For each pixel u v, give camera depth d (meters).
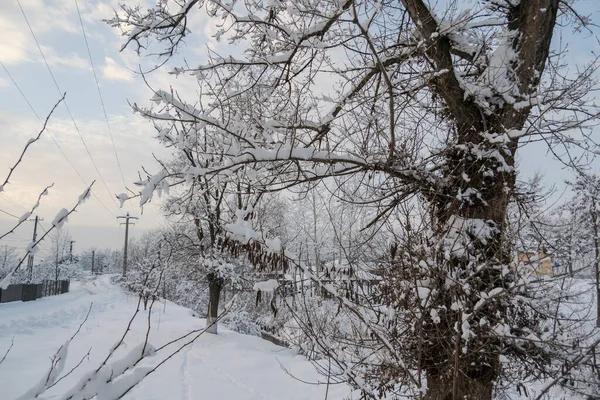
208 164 5.20
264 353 14.21
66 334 15.90
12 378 8.95
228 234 4.09
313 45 5.05
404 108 5.06
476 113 5.09
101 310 27.11
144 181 3.94
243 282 15.88
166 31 5.97
